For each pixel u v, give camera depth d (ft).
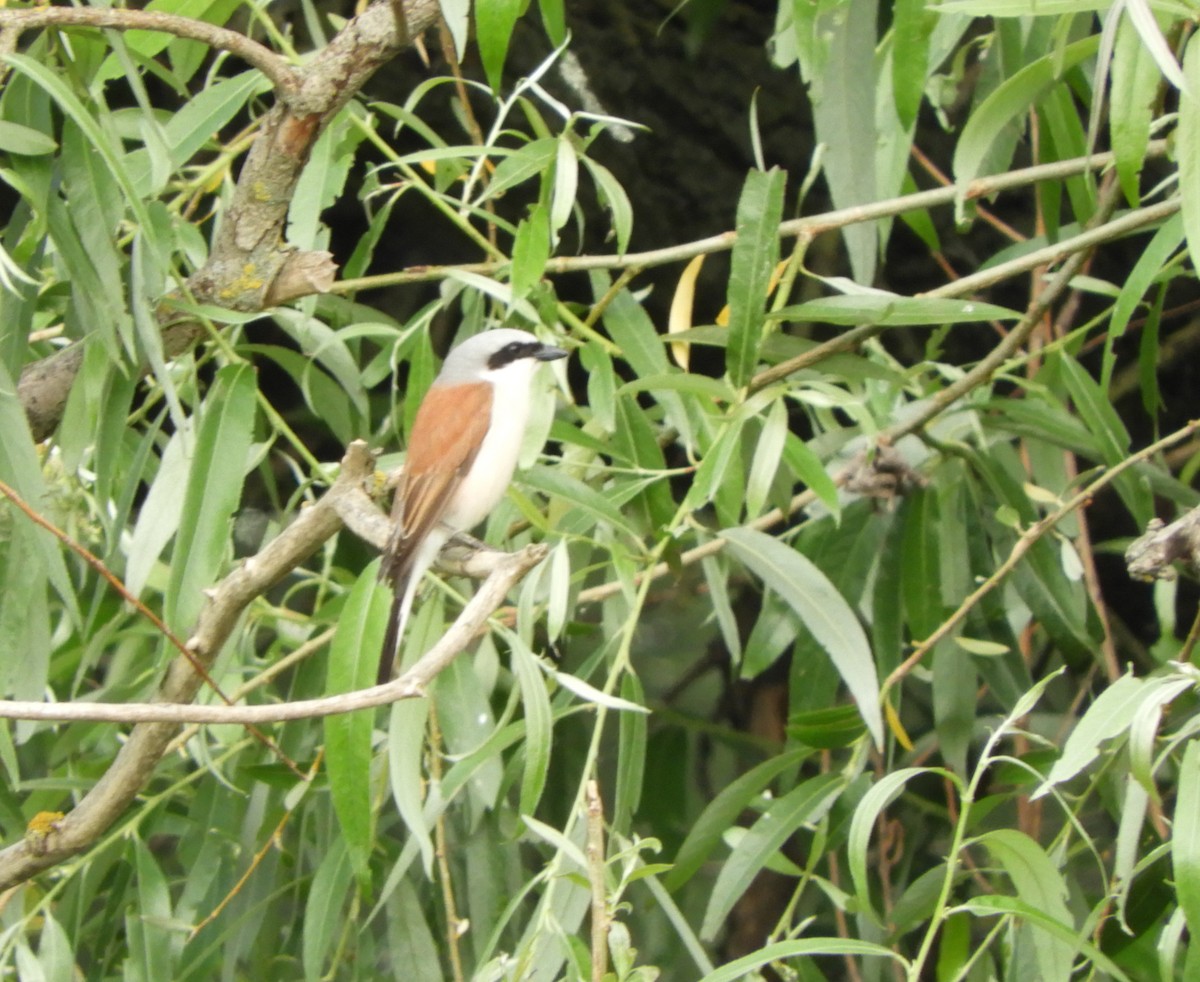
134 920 22.75
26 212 21.50
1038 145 27.40
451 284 25.31
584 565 25.50
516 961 18.07
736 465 23.66
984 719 29.25
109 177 19.29
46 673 19.65
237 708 14.70
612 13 33.58
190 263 23.77
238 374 20.56
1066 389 28.96
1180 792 16.29
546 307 24.68
